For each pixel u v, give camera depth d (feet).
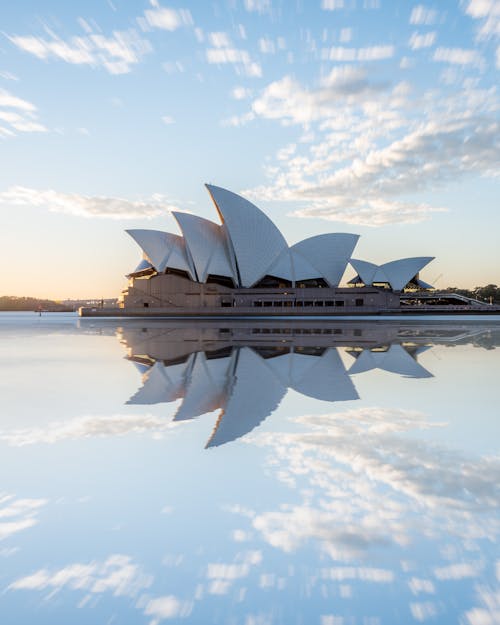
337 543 8.39
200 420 17.46
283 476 11.66
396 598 6.85
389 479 11.43
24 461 12.94
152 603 6.70
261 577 7.35
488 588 7.11
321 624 6.23
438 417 17.89
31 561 7.80
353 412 18.72
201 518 9.41
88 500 10.30
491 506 9.90
